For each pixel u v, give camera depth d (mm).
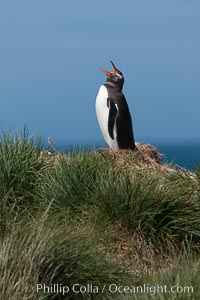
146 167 34469
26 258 24891
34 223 27891
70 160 32688
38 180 32344
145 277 26484
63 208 30609
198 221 30656
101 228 29672
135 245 29531
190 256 29297
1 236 27969
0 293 23875
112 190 30625
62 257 25812
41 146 34125
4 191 31562
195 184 32688
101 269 26516
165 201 30609
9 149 32781
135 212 30156
